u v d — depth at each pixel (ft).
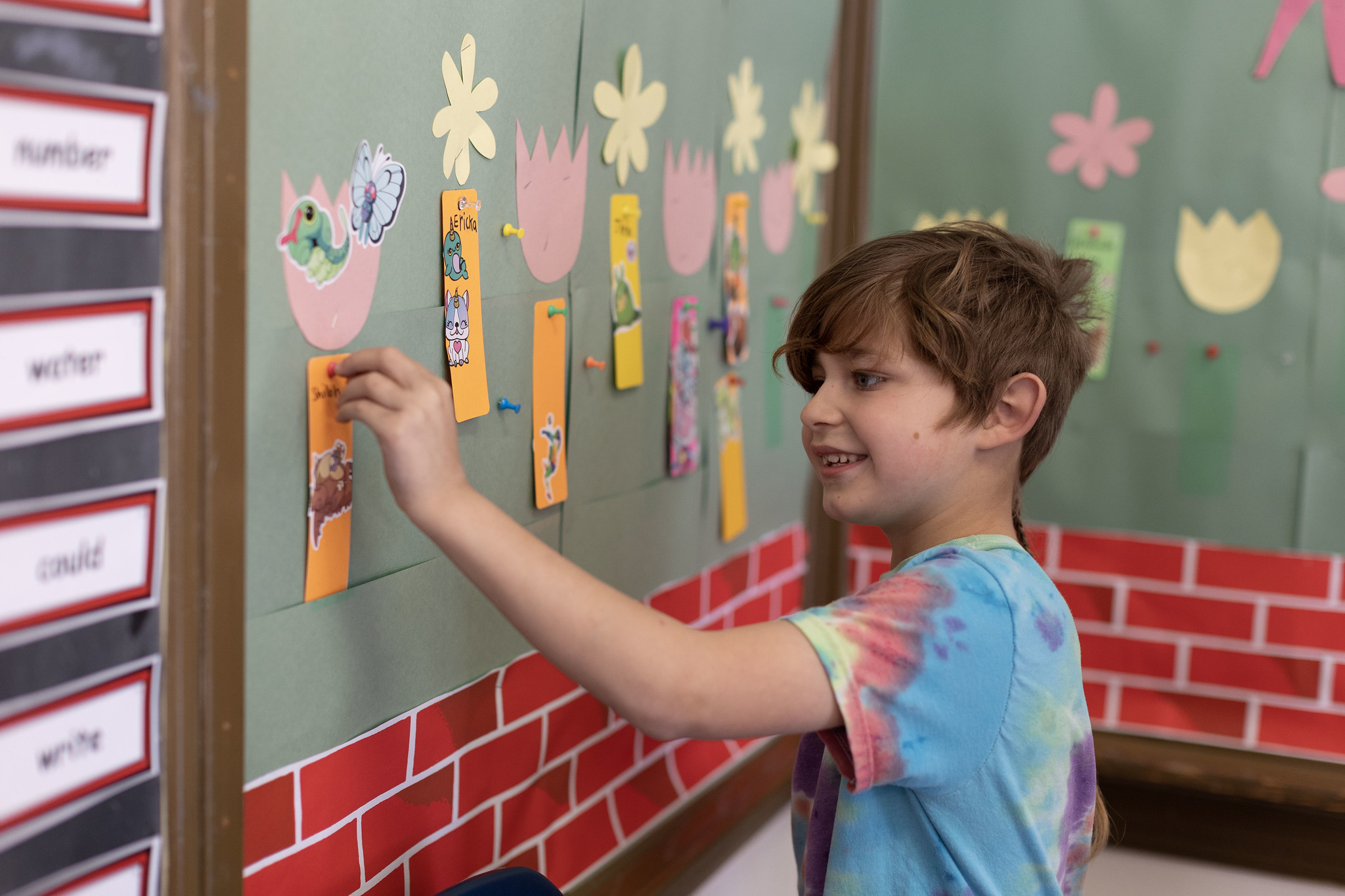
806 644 2.20
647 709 2.12
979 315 2.57
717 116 3.96
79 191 1.74
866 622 2.26
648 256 3.58
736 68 4.06
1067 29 4.87
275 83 2.09
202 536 2.01
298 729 2.33
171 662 1.98
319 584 2.34
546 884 2.81
